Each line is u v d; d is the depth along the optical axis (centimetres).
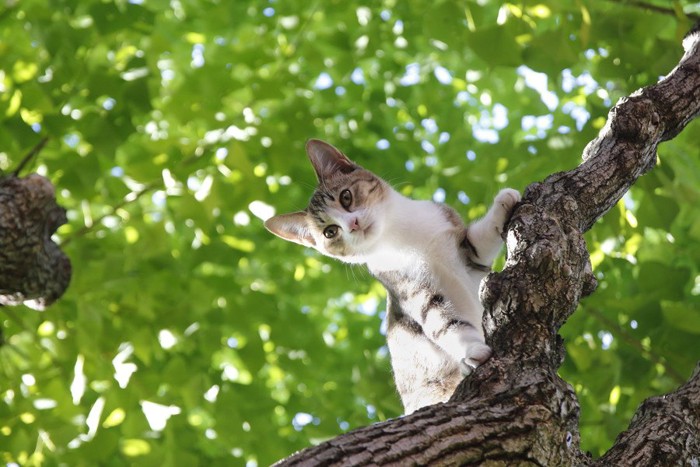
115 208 655
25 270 320
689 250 655
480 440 232
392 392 636
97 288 640
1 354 621
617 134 370
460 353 427
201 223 634
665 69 570
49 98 590
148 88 609
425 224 482
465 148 731
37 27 613
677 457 289
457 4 602
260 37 732
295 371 723
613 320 641
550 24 721
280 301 815
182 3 800
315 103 832
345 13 754
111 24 622
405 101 814
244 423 702
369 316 930
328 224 553
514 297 288
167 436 637
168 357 694
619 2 575
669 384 599
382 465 219
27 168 620
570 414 252
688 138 602
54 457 632
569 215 329
